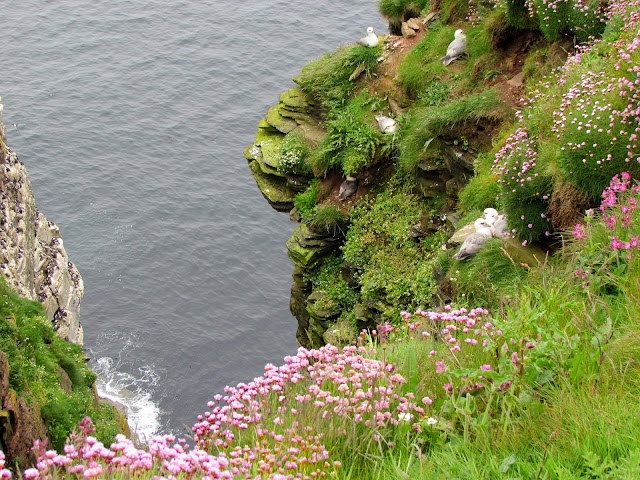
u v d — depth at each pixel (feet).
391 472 22.30
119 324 118.42
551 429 21.89
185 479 19.57
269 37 196.03
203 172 153.69
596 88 44.68
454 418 23.99
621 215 31.81
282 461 22.18
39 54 189.26
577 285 29.86
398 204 72.90
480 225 50.34
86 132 162.30
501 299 35.96
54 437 36.09
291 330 119.65
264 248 135.85
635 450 19.45
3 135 62.18
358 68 82.12
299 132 84.48
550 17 61.77
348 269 75.61
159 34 198.08
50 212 140.87
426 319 35.45
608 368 23.85
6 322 41.70
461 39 74.43
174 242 135.95
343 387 24.63
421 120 68.69
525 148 49.47
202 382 109.70
